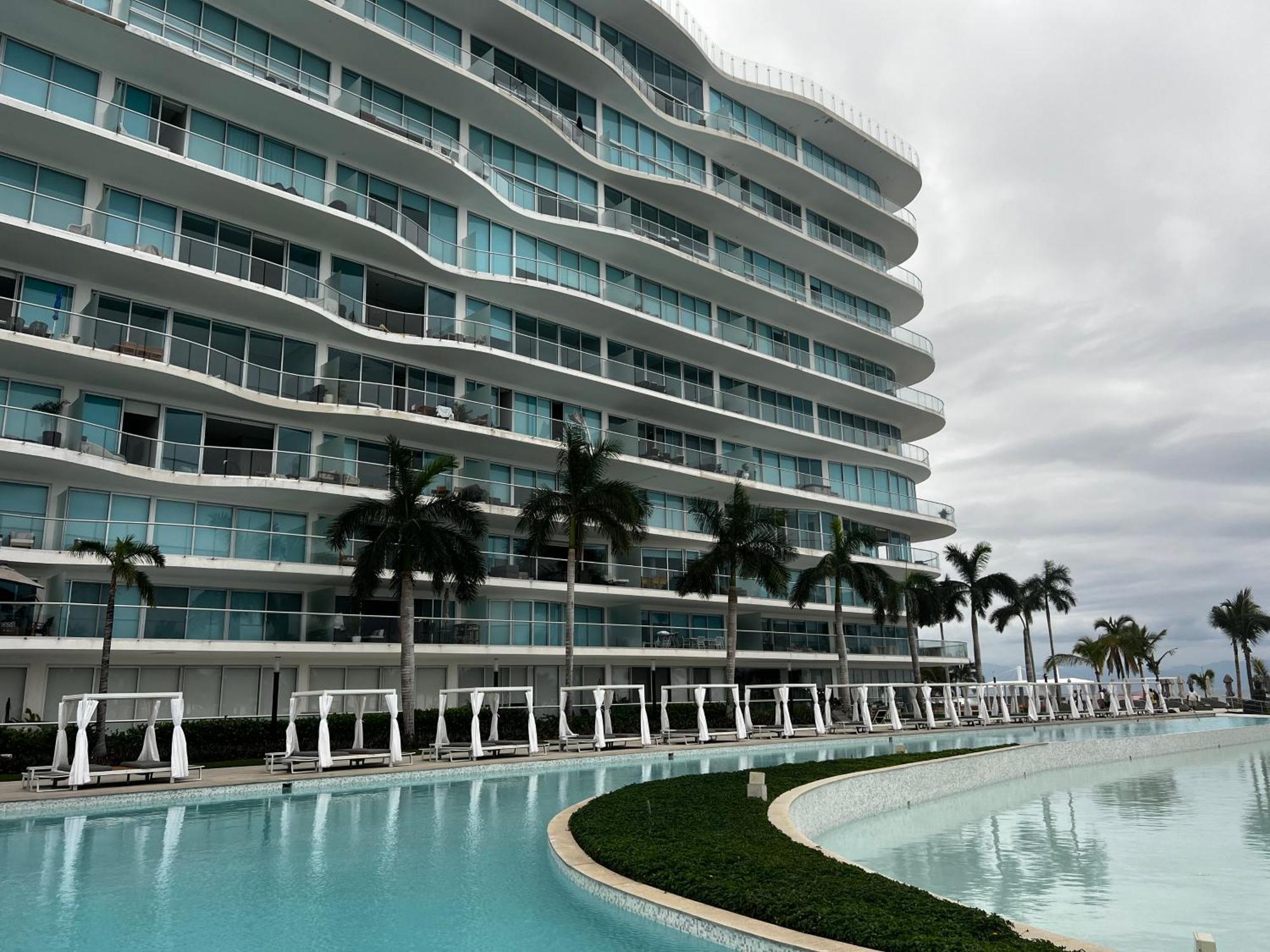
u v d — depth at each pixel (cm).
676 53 4850
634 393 4288
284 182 3244
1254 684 7888
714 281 4806
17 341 2559
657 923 929
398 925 930
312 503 3275
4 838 1446
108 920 948
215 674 3105
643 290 4659
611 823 1352
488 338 3794
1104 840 1727
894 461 5878
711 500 4725
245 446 3238
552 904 1010
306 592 3350
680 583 4203
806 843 1223
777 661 4903
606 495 3566
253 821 1611
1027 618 7388
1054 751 3030
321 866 1215
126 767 2020
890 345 5866
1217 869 1456
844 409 5747
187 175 2938
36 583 2500
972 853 1589
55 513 2778
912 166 5991
